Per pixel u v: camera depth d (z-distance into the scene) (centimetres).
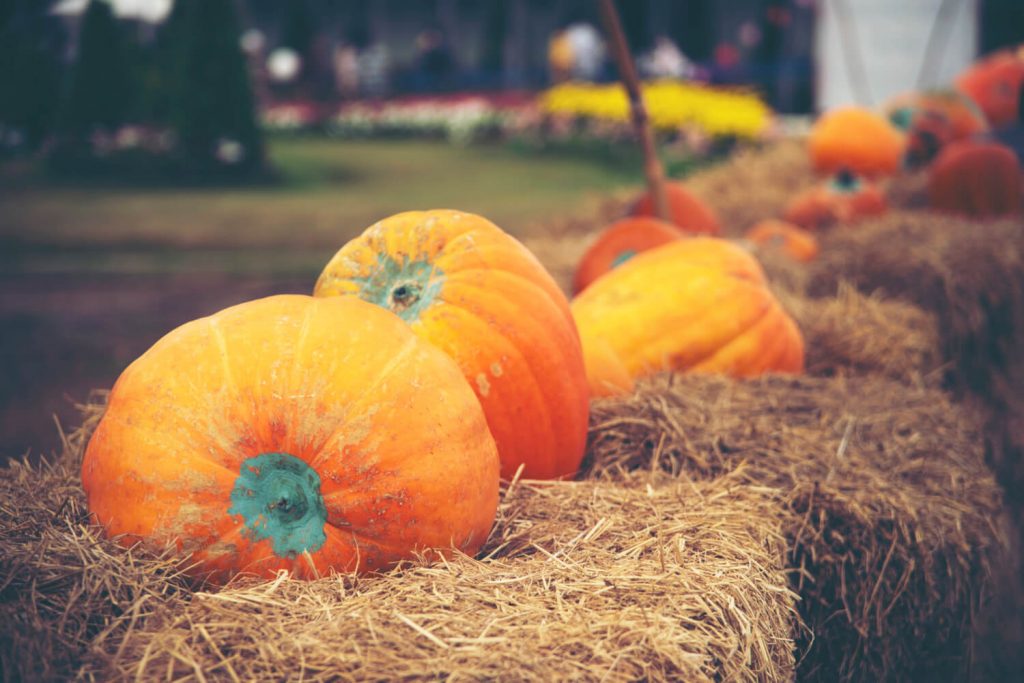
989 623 314
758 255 527
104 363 602
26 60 861
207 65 1581
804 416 320
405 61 3328
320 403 198
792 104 2452
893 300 492
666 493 249
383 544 199
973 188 667
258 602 183
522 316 250
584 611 181
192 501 195
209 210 1262
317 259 940
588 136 1934
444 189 1464
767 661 194
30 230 1085
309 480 198
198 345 204
